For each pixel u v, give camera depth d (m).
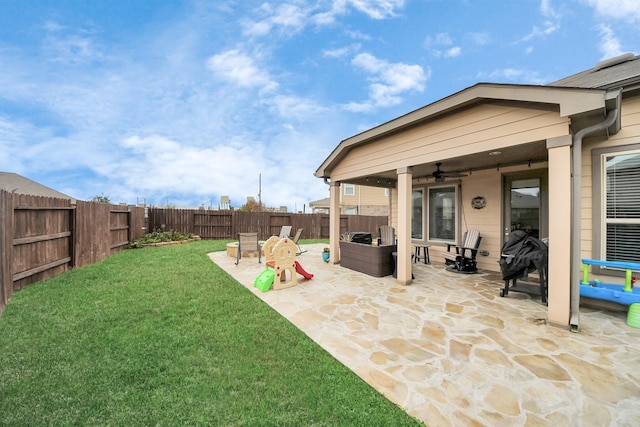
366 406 1.98
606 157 4.02
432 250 7.46
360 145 6.21
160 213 11.44
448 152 4.34
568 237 3.18
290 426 1.80
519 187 6.01
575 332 3.12
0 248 3.74
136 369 2.35
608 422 1.85
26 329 3.03
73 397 2.02
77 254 6.06
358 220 15.40
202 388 2.13
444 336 3.02
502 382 2.25
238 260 7.00
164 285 4.78
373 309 3.82
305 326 3.27
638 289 3.69
